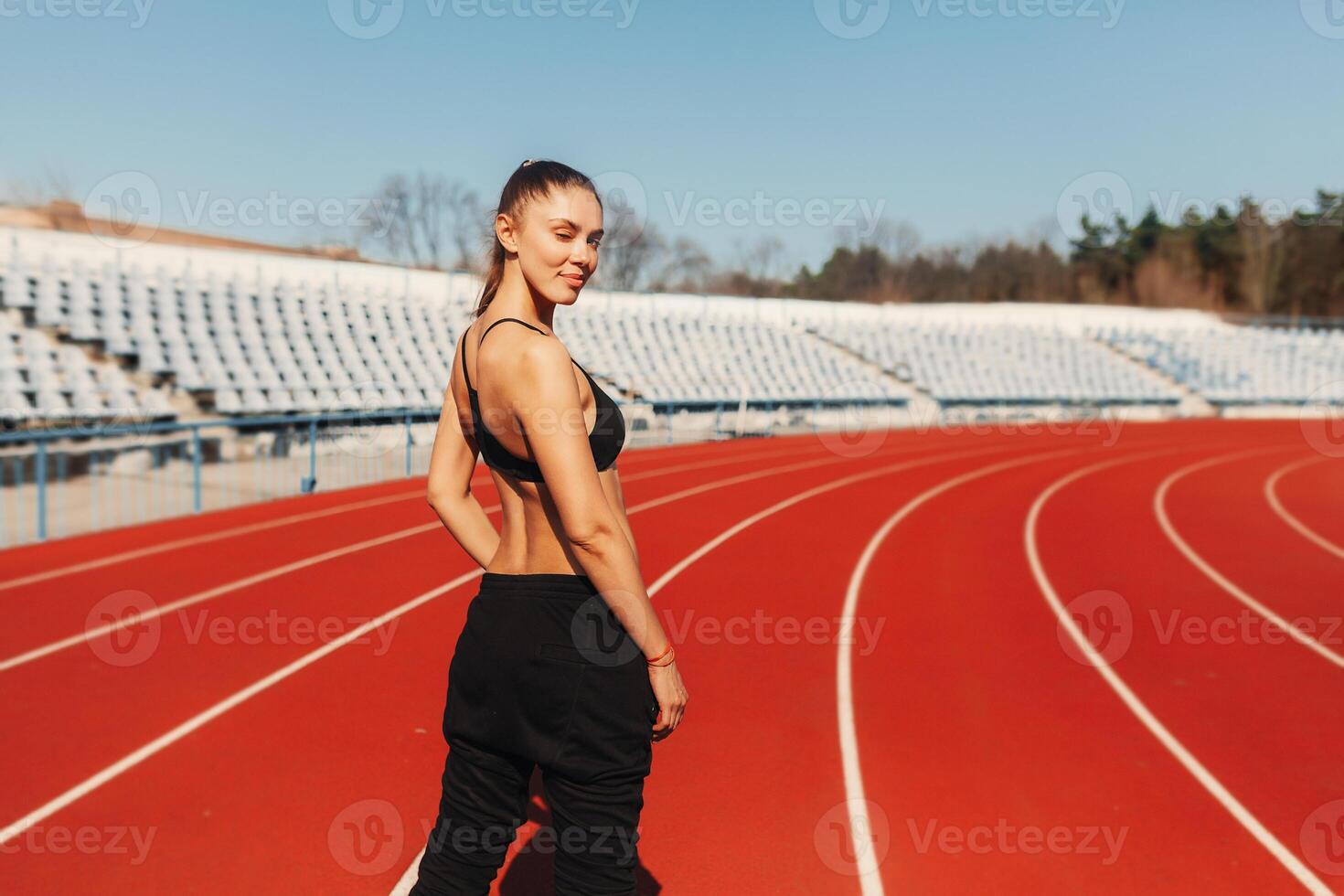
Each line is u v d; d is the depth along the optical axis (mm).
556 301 1798
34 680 4605
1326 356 36625
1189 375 34125
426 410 15352
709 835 3217
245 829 3137
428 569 7305
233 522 9289
